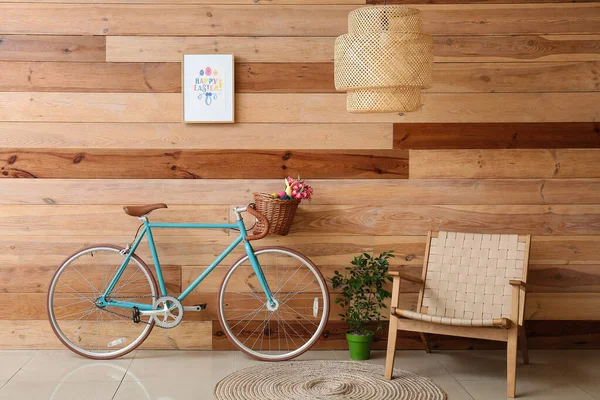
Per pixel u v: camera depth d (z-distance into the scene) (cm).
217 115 409
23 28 407
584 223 420
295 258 420
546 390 355
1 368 382
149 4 408
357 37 346
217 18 410
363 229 420
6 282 415
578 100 417
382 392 348
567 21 414
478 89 416
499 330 347
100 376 371
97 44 409
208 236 418
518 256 380
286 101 414
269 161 415
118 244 416
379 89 352
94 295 417
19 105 409
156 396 340
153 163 413
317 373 378
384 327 424
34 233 414
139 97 411
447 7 413
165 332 420
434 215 420
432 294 387
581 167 419
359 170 418
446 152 418
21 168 411
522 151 418
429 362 401
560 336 425
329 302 408
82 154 412
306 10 411
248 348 408
